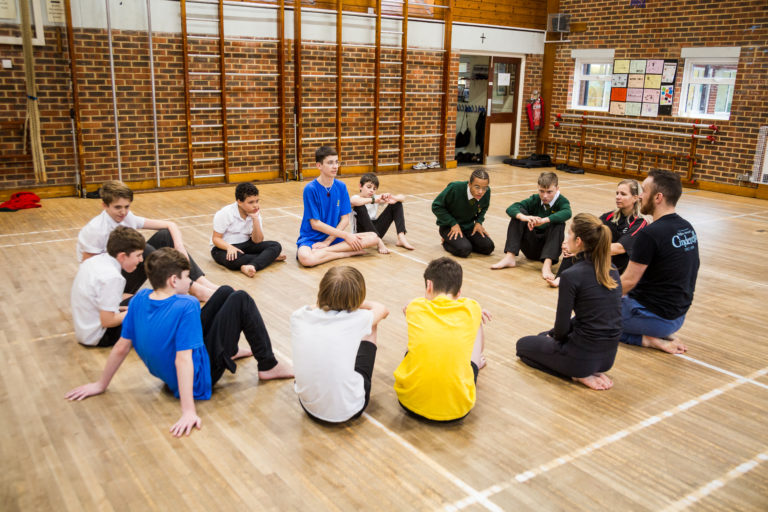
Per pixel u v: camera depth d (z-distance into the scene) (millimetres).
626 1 9984
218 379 2828
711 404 2877
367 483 2191
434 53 10094
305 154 9133
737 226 6906
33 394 2773
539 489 2188
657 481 2264
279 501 2078
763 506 2139
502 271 4930
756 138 8680
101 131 7445
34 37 6809
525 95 11508
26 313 3730
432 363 2479
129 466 2256
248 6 8117
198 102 8070
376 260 5098
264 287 4316
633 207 4117
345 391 2463
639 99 10031
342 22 8945
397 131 10062
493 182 9461
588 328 2877
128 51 7422
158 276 2473
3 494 2084
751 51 8562
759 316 4090
